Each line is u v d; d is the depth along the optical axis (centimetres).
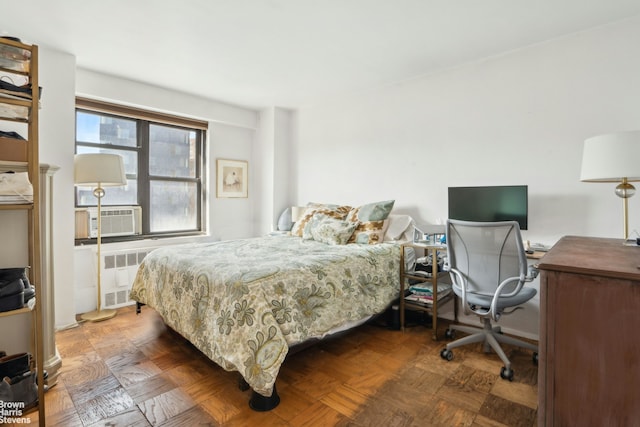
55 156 263
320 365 207
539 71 247
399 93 330
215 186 413
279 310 173
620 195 164
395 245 281
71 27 227
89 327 268
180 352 223
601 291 93
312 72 306
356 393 176
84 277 308
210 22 221
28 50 146
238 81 330
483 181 275
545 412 101
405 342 242
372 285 243
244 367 156
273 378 155
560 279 99
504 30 229
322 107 399
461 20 217
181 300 212
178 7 203
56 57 262
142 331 260
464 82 286
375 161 349
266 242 301
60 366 190
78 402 167
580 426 97
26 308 139
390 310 272
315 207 357
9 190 137
